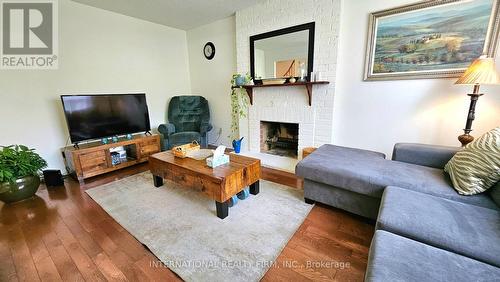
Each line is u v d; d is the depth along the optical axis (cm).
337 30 262
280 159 338
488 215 118
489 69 170
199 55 434
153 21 385
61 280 134
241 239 166
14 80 265
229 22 373
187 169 203
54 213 206
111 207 214
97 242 166
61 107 301
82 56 313
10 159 223
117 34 346
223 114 427
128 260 149
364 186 170
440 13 207
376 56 246
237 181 197
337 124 290
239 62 360
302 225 181
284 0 294
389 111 251
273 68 325
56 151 301
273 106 340
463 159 147
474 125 214
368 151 231
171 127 373
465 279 80
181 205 215
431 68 220
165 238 168
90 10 313
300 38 291
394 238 103
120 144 307
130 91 373
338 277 132
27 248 161
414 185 153
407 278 80
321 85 287
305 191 210
